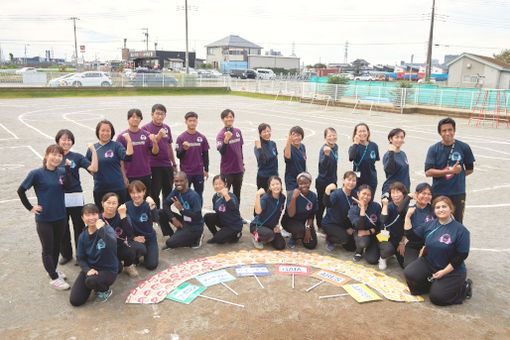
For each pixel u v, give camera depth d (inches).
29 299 178.7
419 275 181.0
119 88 1403.8
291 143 253.9
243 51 3395.7
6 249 227.6
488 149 534.0
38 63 3917.3
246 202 314.2
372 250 222.5
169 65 2797.7
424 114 960.3
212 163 443.2
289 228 237.3
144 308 171.9
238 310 171.0
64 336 152.7
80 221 214.4
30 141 548.4
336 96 1130.7
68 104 1061.1
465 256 173.3
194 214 225.6
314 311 171.0
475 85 1540.4
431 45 1711.4
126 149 244.1
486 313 171.8
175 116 841.5
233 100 1296.8
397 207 215.2
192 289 186.5
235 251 231.6
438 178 216.2
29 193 327.0
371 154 249.4
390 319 166.2
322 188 259.3
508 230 263.6
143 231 213.2
